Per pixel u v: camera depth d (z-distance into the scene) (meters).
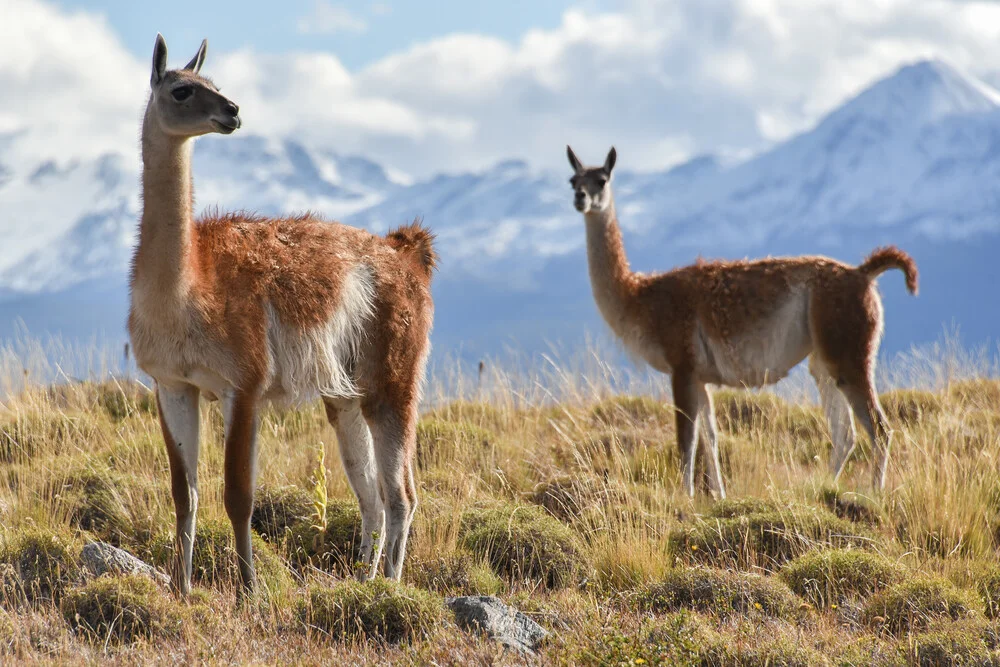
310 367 25.59
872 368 39.19
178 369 23.45
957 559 27.53
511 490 34.16
